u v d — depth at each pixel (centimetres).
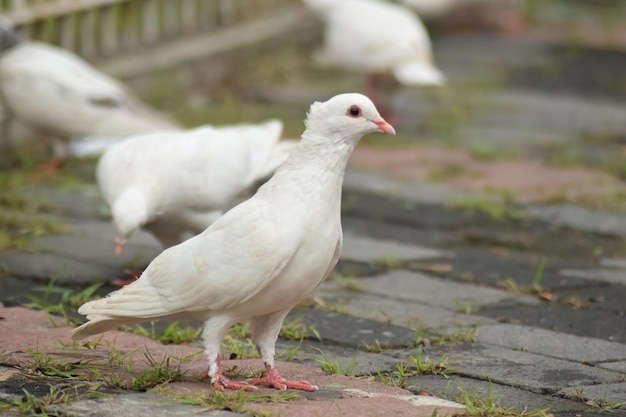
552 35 2217
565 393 652
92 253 972
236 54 1786
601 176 1330
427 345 755
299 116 1566
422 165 1366
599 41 2183
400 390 631
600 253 1039
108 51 1523
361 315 824
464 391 626
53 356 665
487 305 863
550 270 973
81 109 1198
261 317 610
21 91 1195
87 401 579
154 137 923
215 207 895
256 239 570
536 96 1745
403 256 1005
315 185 581
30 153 1330
